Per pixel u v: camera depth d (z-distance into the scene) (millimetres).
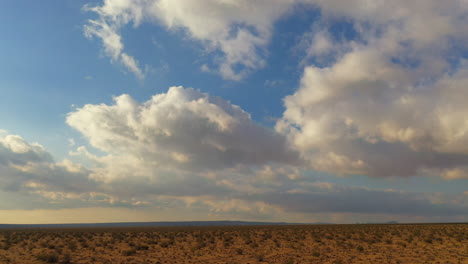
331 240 46344
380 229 72125
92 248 38031
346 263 25812
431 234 50688
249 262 27656
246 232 73750
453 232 54406
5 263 26312
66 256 28797
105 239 57000
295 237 52781
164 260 28984
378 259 27672
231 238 54719
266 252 34156
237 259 29422
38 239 54531
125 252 33156
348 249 35000
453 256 28125
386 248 35188
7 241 45750
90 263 26797
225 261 28297
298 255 31172
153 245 43156
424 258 27562
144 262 27578
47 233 74375
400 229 70875
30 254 32250
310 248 36562
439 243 38594
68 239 54969
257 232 72875
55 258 27109
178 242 48656
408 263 25375
